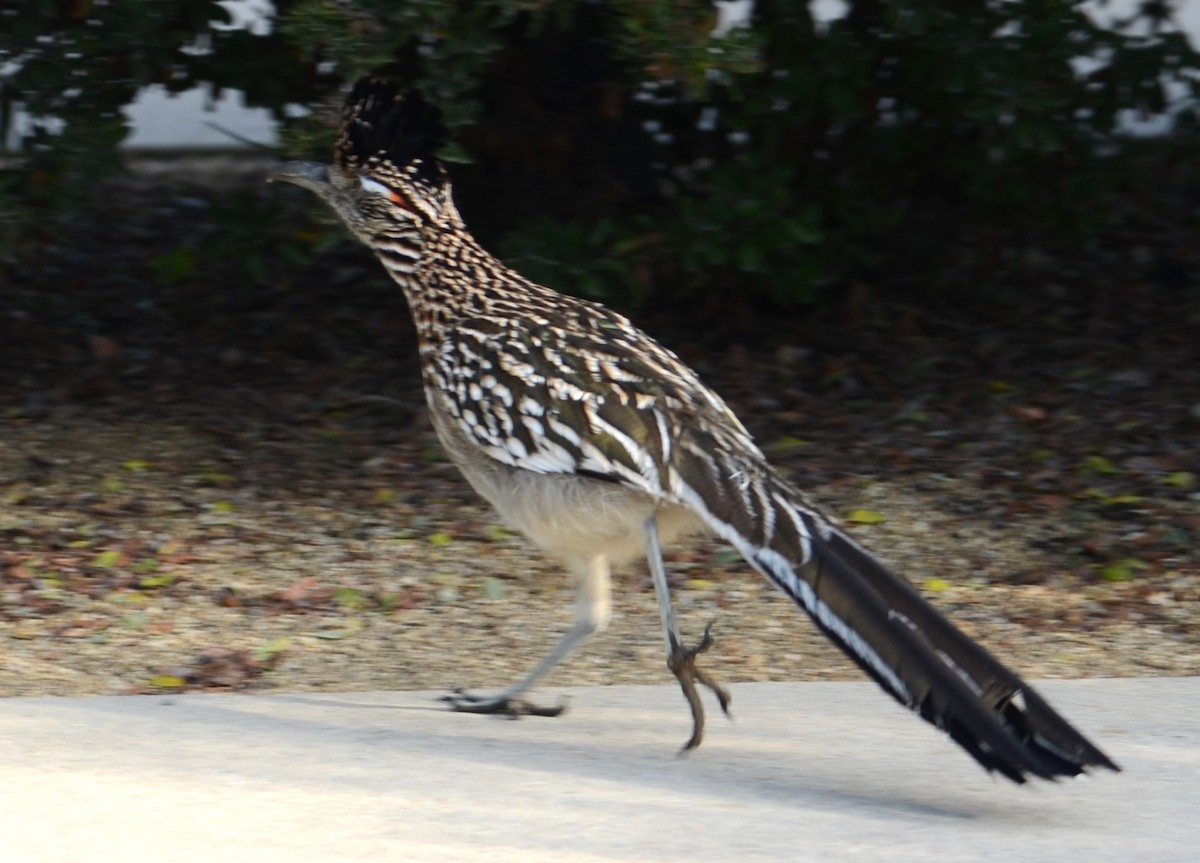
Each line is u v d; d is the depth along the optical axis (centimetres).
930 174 1862
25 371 1741
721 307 1869
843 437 1611
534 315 1006
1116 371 1742
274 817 838
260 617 1239
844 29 1662
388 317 1898
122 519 1420
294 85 1634
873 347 1814
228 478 1513
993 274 2003
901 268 1977
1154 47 1714
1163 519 1409
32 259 2012
